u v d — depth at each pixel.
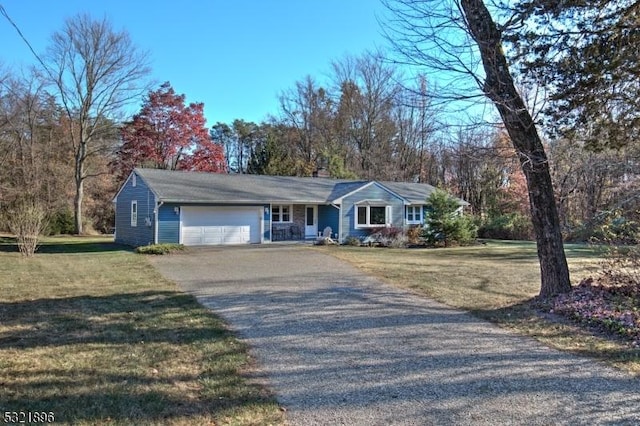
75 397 4.20
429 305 8.43
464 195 36.44
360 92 41.16
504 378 4.79
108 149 35.75
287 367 5.16
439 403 4.17
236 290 9.80
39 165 32.44
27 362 5.16
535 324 6.98
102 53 32.12
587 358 5.42
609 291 8.25
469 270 13.03
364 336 6.41
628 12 6.67
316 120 43.78
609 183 19.89
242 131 53.12
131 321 7.11
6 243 23.75
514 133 8.13
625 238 9.08
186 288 9.99
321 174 32.03
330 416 3.91
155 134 37.28
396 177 39.31
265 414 3.93
